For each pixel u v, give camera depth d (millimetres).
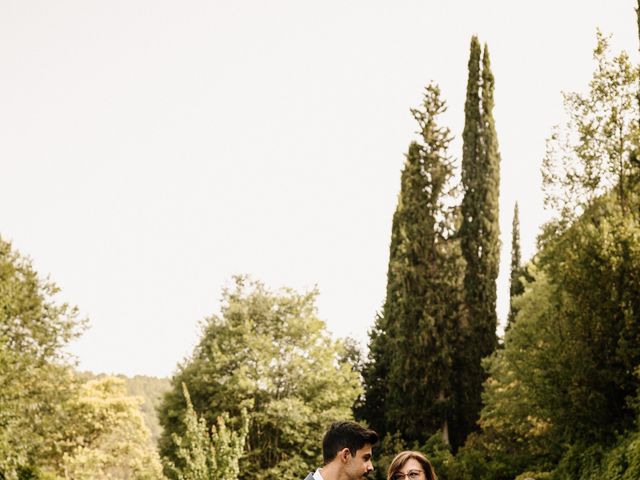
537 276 32969
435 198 43219
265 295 36719
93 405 41219
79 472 38469
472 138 44344
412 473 4582
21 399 23219
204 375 34125
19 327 24906
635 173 19172
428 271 41562
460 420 39812
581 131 19406
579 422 18078
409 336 40094
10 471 20875
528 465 25969
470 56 45906
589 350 17688
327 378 35875
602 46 19203
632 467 15320
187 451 23656
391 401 40906
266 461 34188
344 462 3932
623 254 17578
